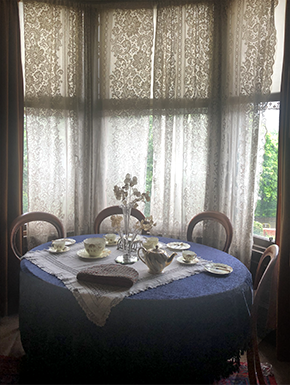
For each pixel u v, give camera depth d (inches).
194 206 105.7
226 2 98.4
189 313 49.5
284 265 79.2
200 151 104.5
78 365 53.1
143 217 101.8
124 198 69.8
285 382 70.9
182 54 103.7
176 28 103.3
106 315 48.6
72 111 108.1
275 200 95.9
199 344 50.3
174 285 54.6
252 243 95.3
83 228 112.3
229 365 53.0
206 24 101.0
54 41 106.0
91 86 109.7
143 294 50.6
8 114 102.0
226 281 56.8
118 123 109.4
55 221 94.4
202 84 102.5
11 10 101.3
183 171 104.0
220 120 101.2
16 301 104.0
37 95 106.2
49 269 60.5
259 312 80.6
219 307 51.1
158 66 105.1
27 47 104.6
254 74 93.5
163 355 49.9
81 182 111.4
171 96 104.2
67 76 107.3
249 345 55.6
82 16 108.0
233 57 98.5
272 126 95.7
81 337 52.0
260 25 91.4
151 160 111.6
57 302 53.2
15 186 103.7
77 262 65.1
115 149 109.9
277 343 79.7
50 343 54.9
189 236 95.3
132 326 49.4
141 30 106.8
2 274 101.6
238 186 98.1
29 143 106.8
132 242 70.4
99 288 52.4
